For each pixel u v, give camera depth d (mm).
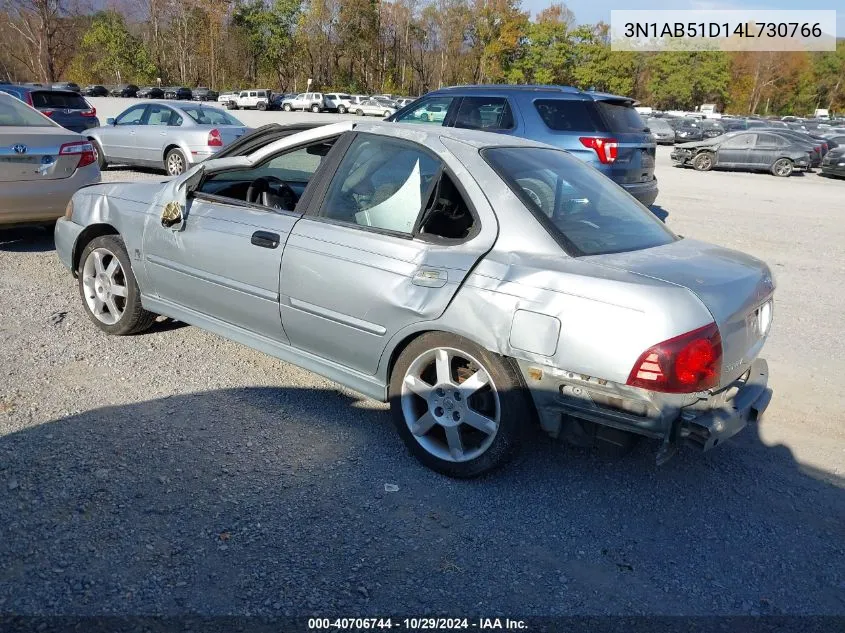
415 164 3498
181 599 2479
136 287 4668
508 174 3330
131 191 4703
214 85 81688
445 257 3207
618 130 8305
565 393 2961
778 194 16016
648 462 3662
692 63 84688
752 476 3588
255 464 3395
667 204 13211
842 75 94688
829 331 5832
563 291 2887
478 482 3367
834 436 4035
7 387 3994
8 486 3043
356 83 86125
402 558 2787
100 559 2646
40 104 15148
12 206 6539
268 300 3820
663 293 2770
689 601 2664
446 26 79812
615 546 2967
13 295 5648
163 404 3949
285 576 2633
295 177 4816
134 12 80438
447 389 3285
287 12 81750
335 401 4129
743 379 3268
